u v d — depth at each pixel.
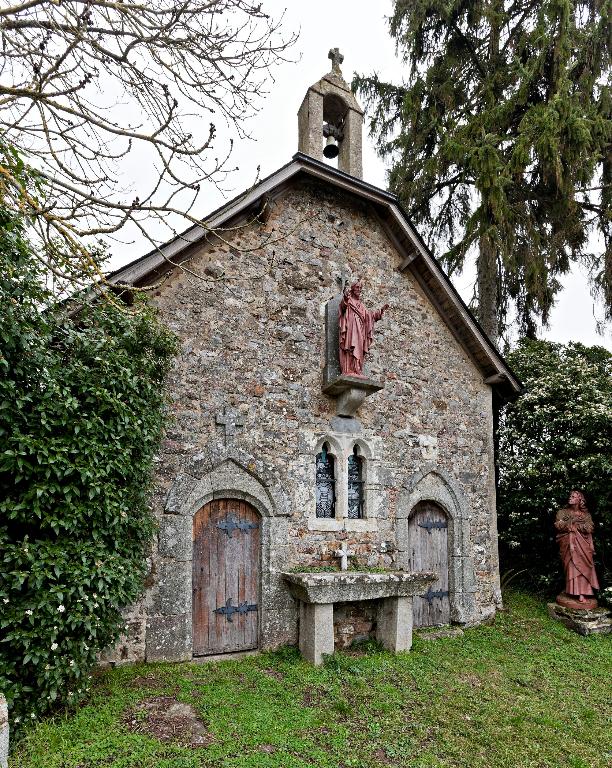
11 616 3.96
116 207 3.36
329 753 4.02
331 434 7.23
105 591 4.42
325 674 5.61
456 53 11.64
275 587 6.42
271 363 6.90
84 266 3.59
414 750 4.22
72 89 3.16
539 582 9.94
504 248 10.04
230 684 5.15
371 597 6.35
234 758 3.77
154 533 5.50
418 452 8.11
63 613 4.18
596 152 9.79
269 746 4.03
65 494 4.32
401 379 8.17
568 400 10.12
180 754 3.76
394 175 12.52
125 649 5.46
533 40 10.29
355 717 4.69
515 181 10.47
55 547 4.25
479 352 9.00
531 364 11.12
